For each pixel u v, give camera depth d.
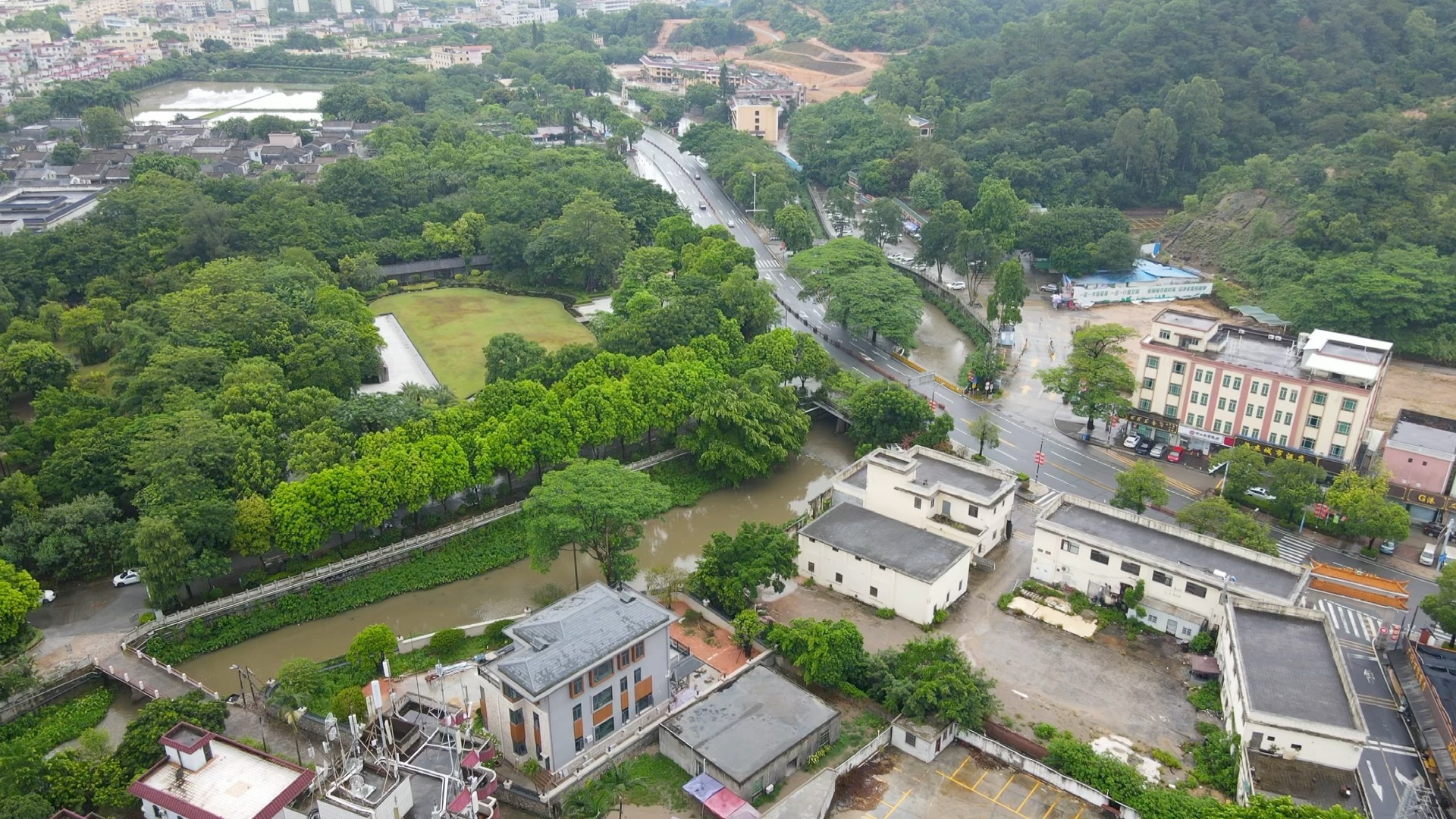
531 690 98.00
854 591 134.50
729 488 170.00
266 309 193.25
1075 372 181.12
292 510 134.50
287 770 95.88
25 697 114.12
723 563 130.88
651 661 110.25
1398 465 154.75
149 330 186.38
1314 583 137.12
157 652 124.81
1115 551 128.12
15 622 120.50
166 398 159.75
